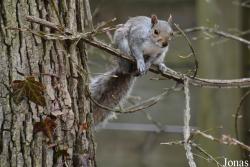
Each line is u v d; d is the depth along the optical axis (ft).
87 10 22.33
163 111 37.65
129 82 28.30
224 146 33.32
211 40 34.42
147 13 37.86
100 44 21.84
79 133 21.18
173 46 36.32
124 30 28.91
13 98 19.99
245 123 34.65
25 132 20.13
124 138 37.93
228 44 34.04
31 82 19.90
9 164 20.06
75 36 20.39
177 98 37.50
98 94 27.73
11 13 19.95
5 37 19.94
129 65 28.04
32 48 20.15
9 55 19.99
